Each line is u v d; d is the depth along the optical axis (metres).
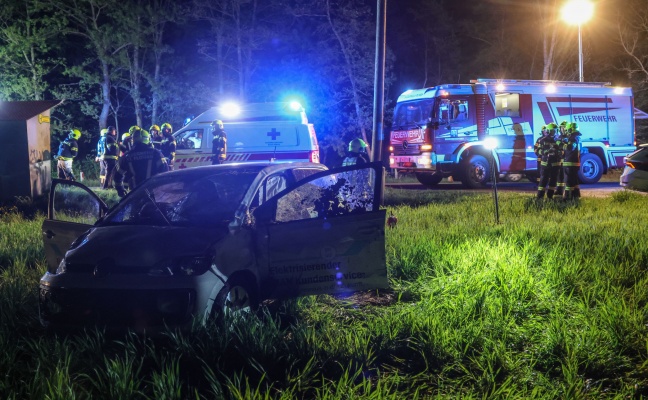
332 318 6.16
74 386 4.32
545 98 22.23
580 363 4.76
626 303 6.13
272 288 6.00
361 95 33.25
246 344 4.92
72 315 5.43
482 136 21.27
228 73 33.47
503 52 38.44
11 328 5.63
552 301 6.27
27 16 29.78
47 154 18.22
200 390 4.48
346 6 31.94
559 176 16.14
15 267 7.97
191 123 19.14
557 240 9.09
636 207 14.16
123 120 36.06
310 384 4.52
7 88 29.48
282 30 32.38
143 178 11.79
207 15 31.89
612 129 23.53
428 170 20.95
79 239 5.90
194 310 5.30
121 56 30.42
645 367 4.73
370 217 5.86
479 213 13.35
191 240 5.59
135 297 5.29
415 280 7.45
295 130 19.17
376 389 4.25
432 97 20.89
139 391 4.11
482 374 4.68
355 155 10.26
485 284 6.60
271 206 5.92
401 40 37.75
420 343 5.12
